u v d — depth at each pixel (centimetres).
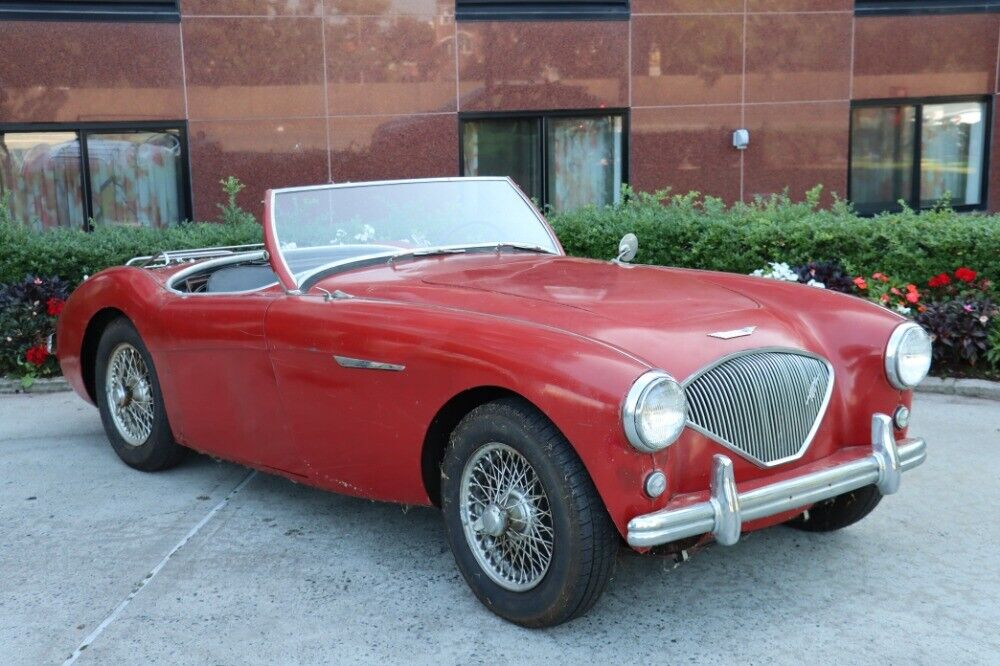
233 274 459
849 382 352
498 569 327
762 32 1102
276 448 402
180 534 408
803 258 725
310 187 438
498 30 1045
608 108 1084
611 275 401
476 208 468
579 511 294
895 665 297
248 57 994
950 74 1163
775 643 311
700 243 758
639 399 277
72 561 381
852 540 395
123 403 489
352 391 355
